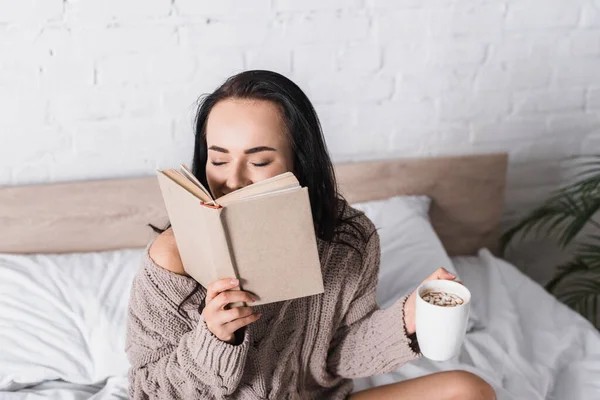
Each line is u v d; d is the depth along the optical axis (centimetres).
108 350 147
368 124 194
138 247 184
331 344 123
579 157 210
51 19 167
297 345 116
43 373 143
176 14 173
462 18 189
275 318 111
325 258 114
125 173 184
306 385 123
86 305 154
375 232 121
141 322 106
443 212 200
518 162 208
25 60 169
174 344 105
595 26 197
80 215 178
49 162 179
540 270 221
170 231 110
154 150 183
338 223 115
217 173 99
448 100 196
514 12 192
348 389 126
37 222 176
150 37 174
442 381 120
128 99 178
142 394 105
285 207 87
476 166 198
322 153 105
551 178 211
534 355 155
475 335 158
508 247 218
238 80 100
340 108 191
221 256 88
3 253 175
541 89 201
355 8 182
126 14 171
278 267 91
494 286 178
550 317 169
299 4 179
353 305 120
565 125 206
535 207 213
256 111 97
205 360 97
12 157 176
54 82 173
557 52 198
